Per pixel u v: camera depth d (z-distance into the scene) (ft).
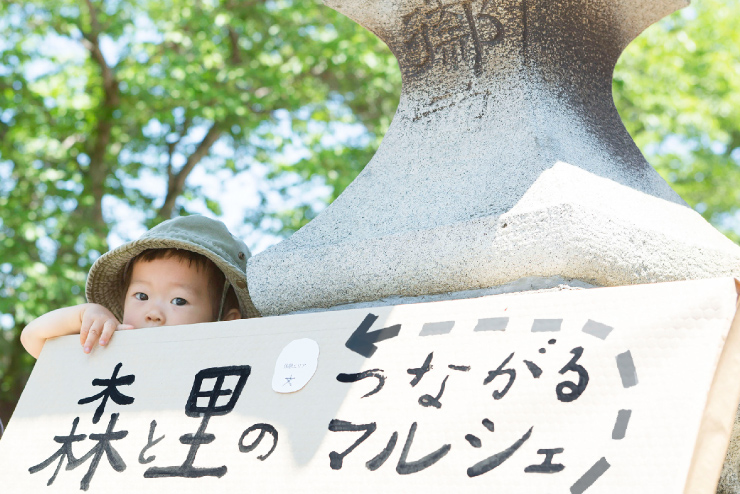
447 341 3.48
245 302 6.11
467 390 3.31
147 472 3.86
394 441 3.35
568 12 4.91
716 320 3.01
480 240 3.92
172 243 5.68
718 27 30.09
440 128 4.89
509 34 4.77
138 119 26.20
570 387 3.12
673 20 29.84
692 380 2.94
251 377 3.89
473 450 3.17
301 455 3.53
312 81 26.71
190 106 24.50
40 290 21.61
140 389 4.17
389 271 4.22
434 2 5.03
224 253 5.90
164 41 25.32
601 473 2.91
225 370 3.99
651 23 5.23
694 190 36.32
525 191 4.06
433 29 5.06
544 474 2.99
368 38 24.89
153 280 5.78
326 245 4.51
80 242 23.80
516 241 3.81
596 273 3.75
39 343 4.94
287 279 4.57
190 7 24.61
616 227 3.84
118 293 6.18
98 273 5.96
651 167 5.13
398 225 4.44
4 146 24.40
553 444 3.04
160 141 27.94
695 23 30.14
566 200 3.76
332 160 25.50
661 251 4.03
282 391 3.76
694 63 29.78
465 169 4.53
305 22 25.82
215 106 24.68
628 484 2.85
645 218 4.17
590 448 2.97
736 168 35.88
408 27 5.17
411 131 5.03
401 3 5.14
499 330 3.38
